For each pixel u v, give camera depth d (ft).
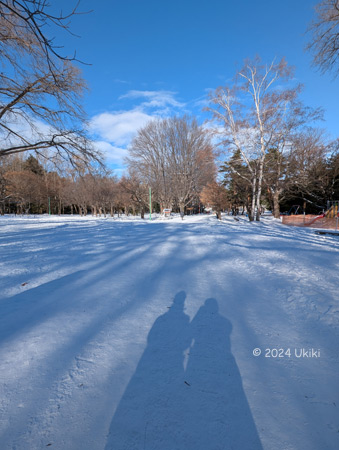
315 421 5.45
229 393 6.23
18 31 21.27
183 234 40.45
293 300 12.27
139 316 10.53
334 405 5.89
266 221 82.33
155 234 40.73
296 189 98.12
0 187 135.03
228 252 24.41
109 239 34.24
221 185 104.53
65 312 10.87
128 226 61.36
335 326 9.68
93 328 9.45
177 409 5.73
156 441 4.97
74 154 40.47
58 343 8.38
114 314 10.69
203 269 18.22
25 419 5.43
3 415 5.52
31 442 4.91
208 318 10.38
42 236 37.83
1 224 67.26
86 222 81.97
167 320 10.17
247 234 40.19
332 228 59.26
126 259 21.42
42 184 178.70
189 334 9.07
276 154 85.92
